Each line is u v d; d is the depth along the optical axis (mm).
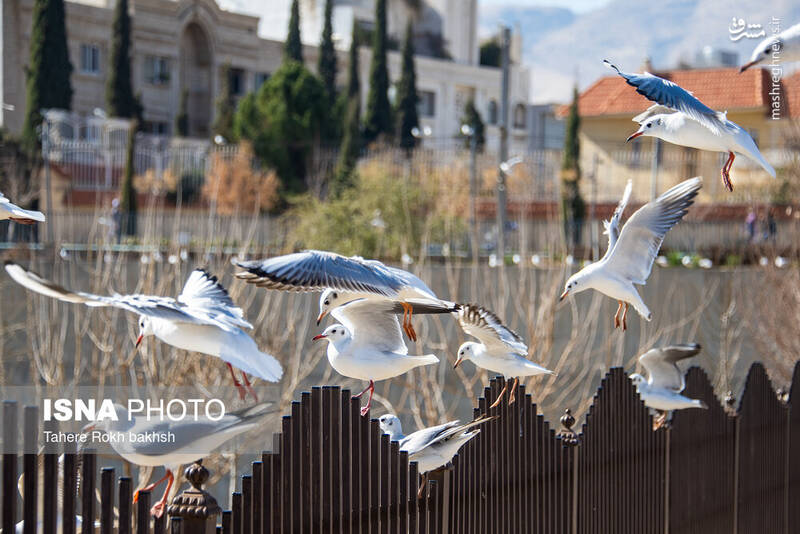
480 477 6520
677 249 27969
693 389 9531
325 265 4996
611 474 8109
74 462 4051
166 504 4691
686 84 30000
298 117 44125
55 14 41812
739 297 20844
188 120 55281
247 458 10406
